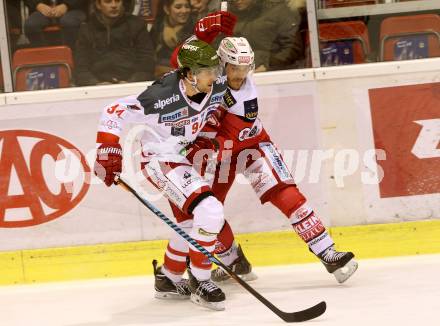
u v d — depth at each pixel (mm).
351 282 12586
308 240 12430
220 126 12359
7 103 14000
